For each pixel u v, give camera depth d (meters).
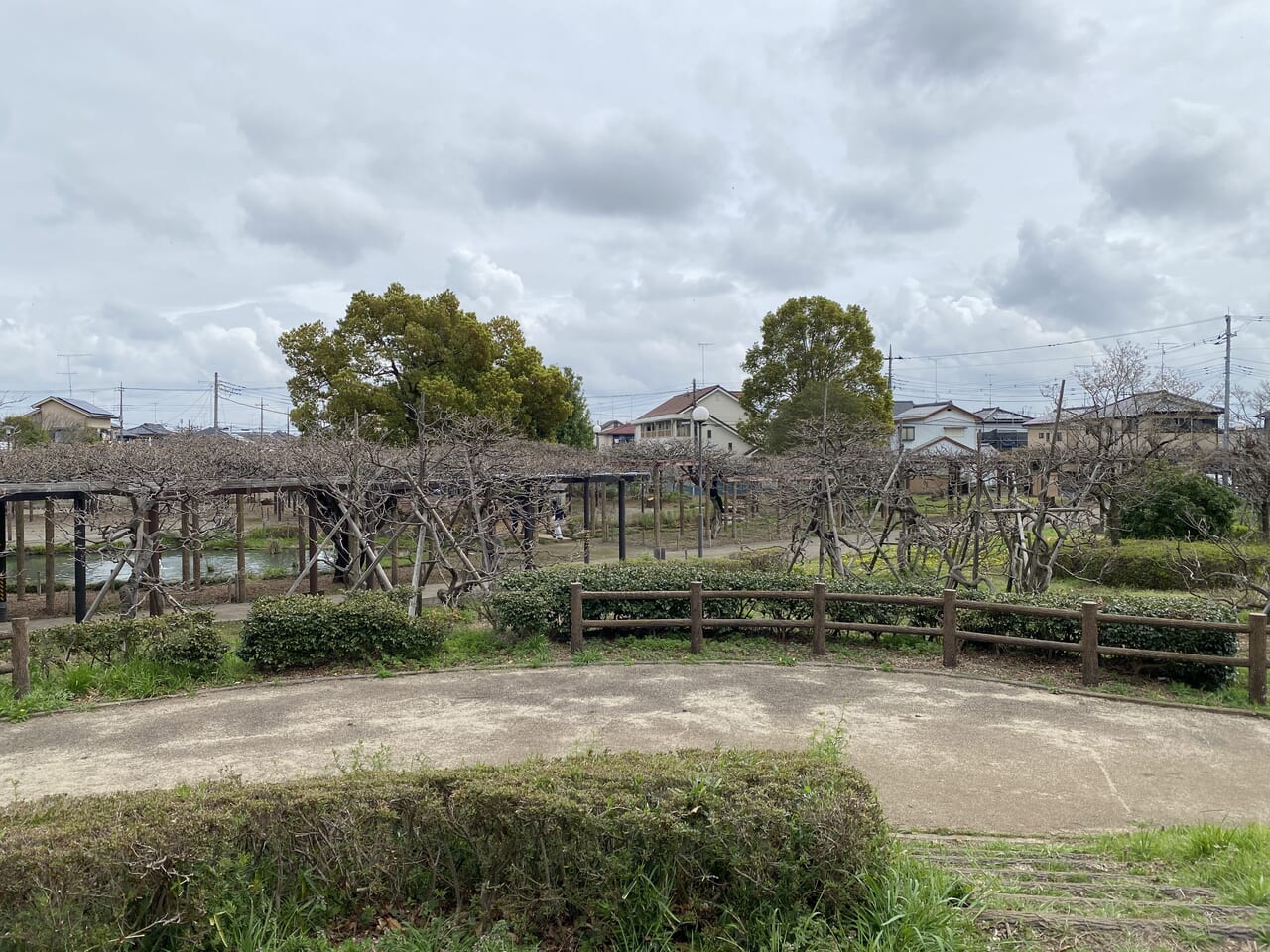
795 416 31.95
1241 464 16.08
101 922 3.16
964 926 3.31
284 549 26.36
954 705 7.60
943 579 12.16
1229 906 3.58
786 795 3.60
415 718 7.23
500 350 30.30
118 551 12.88
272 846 3.53
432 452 14.63
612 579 10.23
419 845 3.64
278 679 8.57
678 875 3.44
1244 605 11.64
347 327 27.50
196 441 17.67
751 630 10.24
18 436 27.75
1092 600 8.84
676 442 29.84
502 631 9.97
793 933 3.27
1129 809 5.34
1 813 3.59
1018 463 14.07
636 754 4.27
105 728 7.04
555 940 3.43
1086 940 3.23
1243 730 6.95
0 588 14.35
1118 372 20.84
